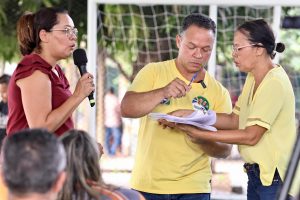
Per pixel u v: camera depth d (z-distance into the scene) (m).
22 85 3.34
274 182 3.46
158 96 3.49
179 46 3.73
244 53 3.48
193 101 3.73
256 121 3.38
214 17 5.67
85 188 2.50
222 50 7.06
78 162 2.52
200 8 7.04
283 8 6.93
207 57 3.66
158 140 3.71
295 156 2.35
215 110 3.81
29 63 3.36
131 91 3.70
